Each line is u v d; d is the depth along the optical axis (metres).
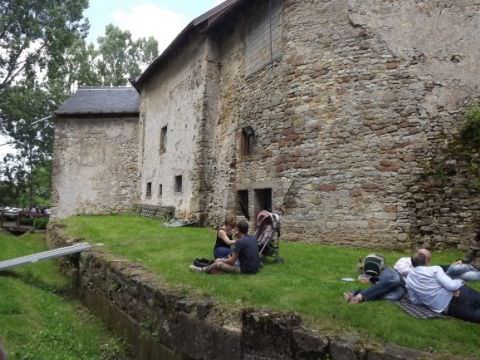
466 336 3.67
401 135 7.98
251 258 5.90
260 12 10.52
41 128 24.16
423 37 8.10
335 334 3.66
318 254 7.35
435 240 7.54
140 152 18.52
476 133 7.52
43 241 15.47
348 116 8.43
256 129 10.35
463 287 4.21
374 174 8.09
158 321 5.11
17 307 6.56
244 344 3.93
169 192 14.66
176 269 6.23
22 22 19.59
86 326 6.62
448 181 7.59
